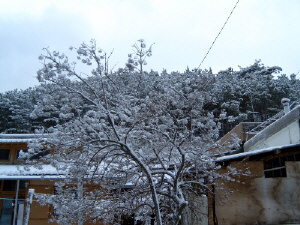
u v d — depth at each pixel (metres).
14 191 17.86
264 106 28.34
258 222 7.95
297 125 9.30
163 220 8.52
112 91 7.76
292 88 31.27
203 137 7.99
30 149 7.34
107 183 7.96
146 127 7.40
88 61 7.25
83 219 7.88
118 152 7.64
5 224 15.98
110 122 6.92
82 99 7.36
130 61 7.41
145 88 8.05
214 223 8.28
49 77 6.81
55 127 7.97
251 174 8.29
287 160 8.15
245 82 30.67
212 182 8.50
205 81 8.07
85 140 7.32
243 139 13.84
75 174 7.22
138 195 7.86
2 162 18.62
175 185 6.94
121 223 9.24
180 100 7.73
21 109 25.19
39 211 15.29
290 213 7.78
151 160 8.22
